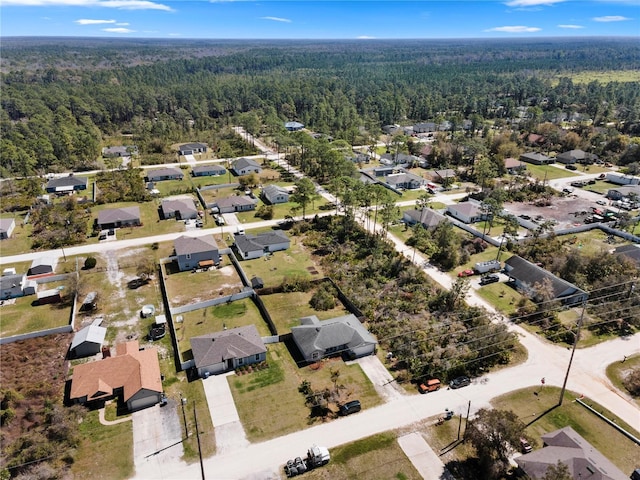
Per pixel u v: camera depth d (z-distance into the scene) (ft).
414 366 181.88
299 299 239.09
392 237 316.81
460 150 506.89
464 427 158.81
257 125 640.99
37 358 192.85
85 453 147.95
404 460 146.30
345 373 184.44
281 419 161.99
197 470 142.61
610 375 184.96
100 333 203.62
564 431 148.56
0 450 149.38
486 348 190.60
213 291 246.88
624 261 243.40
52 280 257.34
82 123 634.43
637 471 140.15
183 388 175.83
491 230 327.26
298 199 357.00
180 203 360.07
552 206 375.25
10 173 449.48
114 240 309.22
